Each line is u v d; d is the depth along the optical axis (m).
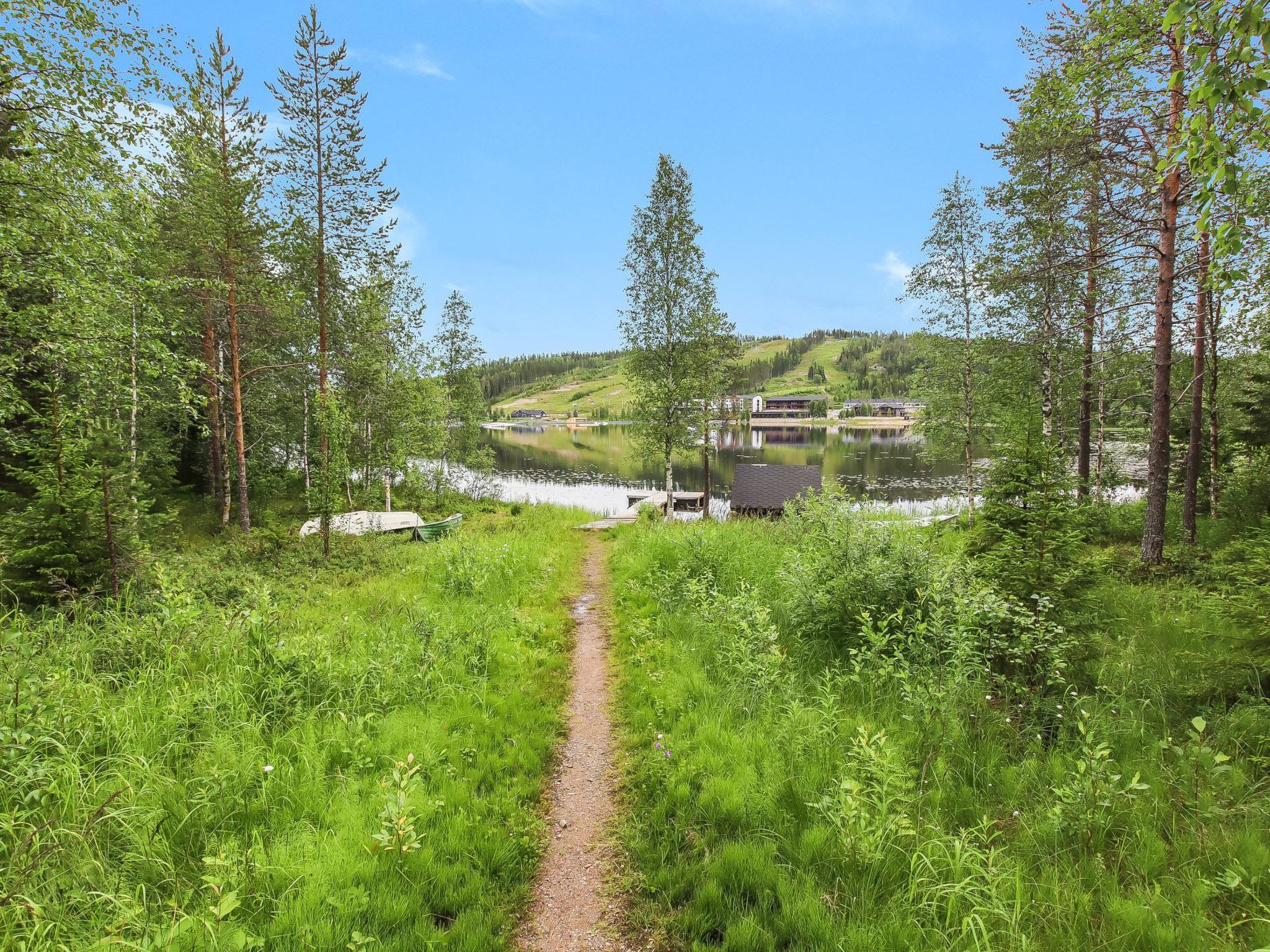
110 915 3.14
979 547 7.35
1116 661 6.07
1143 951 3.07
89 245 10.16
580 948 3.39
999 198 15.20
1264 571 5.33
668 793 4.67
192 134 15.35
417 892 3.59
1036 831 3.97
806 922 3.29
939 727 5.18
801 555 9.29
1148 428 17.81
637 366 22.25
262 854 3.59
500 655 7.50
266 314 17.97
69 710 4.82
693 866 3.88
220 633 6.99
